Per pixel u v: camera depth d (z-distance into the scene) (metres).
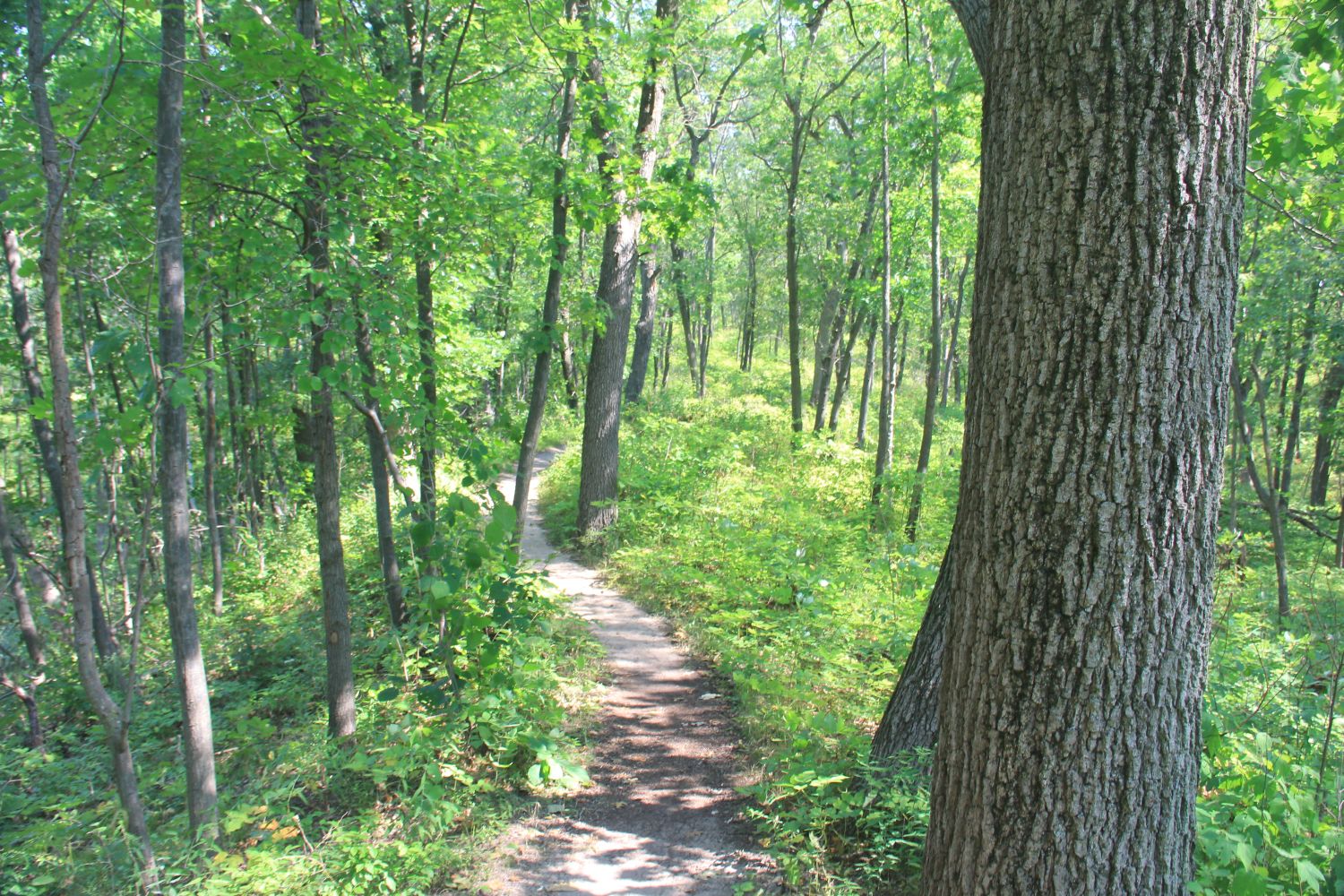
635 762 5.41
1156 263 2.06
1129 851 2.25
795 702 5.77
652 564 9.88
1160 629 2.17
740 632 7.54
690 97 20.58
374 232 6.25
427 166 5.79
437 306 9.59
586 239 22.75
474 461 5.29
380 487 6.88
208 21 5.70
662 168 8.87
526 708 5.42
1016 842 2.31
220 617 9.48
